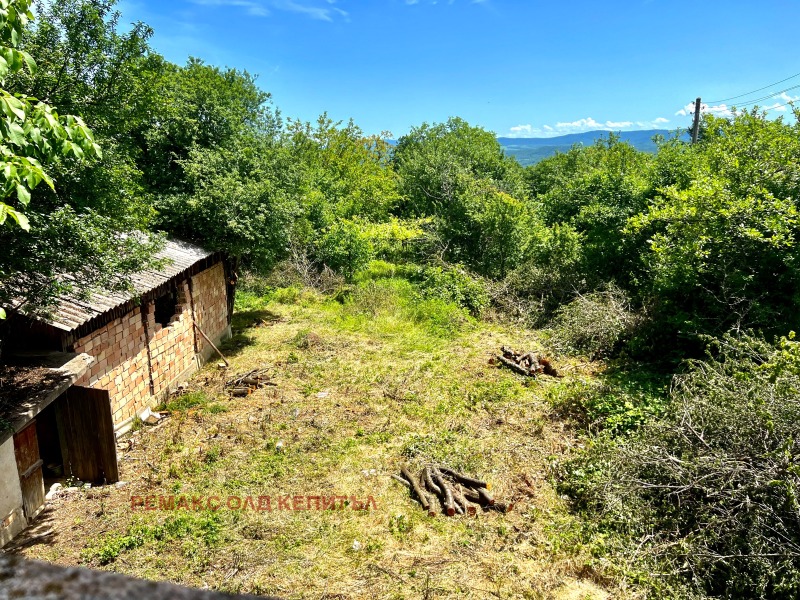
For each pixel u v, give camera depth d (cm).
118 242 697
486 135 3697
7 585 80
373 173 3291
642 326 1223
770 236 977
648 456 695
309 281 2025
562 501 726
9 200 545
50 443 791
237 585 566
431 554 628
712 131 1227
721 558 557
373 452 868
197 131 1384
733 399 700
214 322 1366
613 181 1692
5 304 627
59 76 638
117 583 84
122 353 916
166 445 883
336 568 601
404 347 1391
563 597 558
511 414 993
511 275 1814
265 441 898
